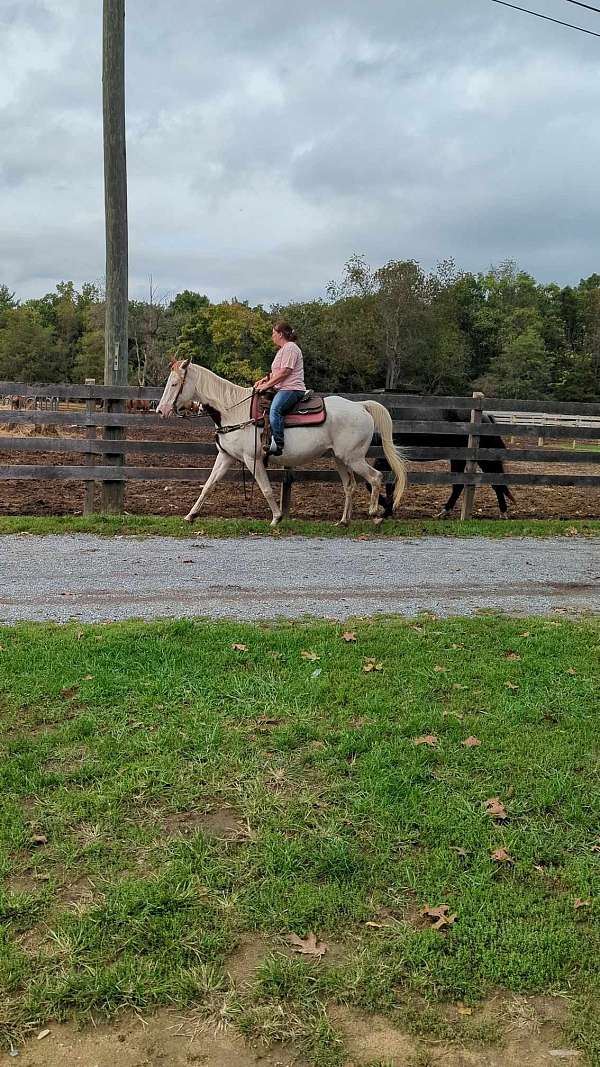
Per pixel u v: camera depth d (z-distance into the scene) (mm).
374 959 2604
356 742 3938
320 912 2809
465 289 74188
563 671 4984
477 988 2516
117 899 2812
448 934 2725
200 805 3402
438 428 11164
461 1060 2273
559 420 33750
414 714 4266
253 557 8258
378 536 9883
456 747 3941
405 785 3590
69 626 5520
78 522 9789
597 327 70438
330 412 9859
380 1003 2441
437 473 11305
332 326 49156
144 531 9562
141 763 3678
